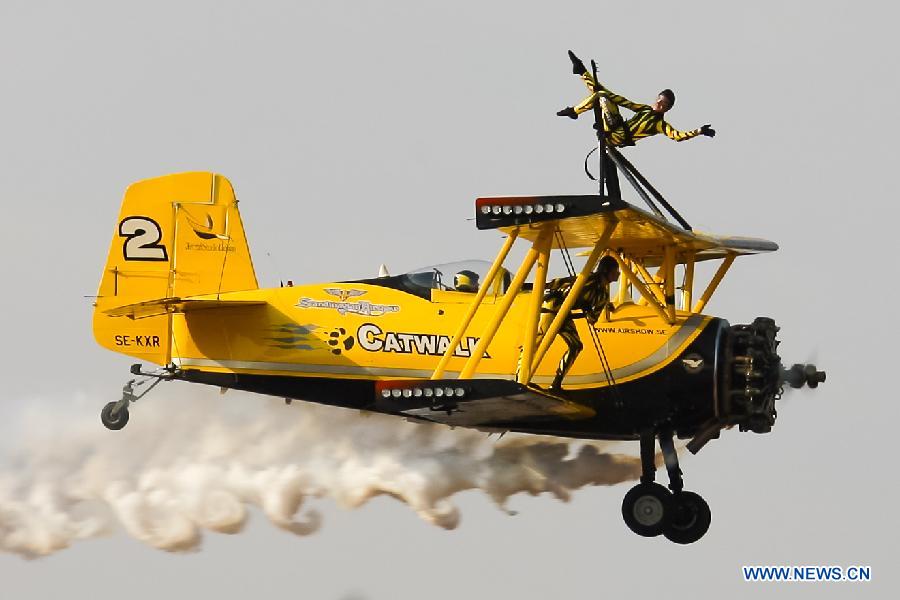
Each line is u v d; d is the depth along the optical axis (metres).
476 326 65.62
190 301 66.19
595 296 61.69
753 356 62.31
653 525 62.69
